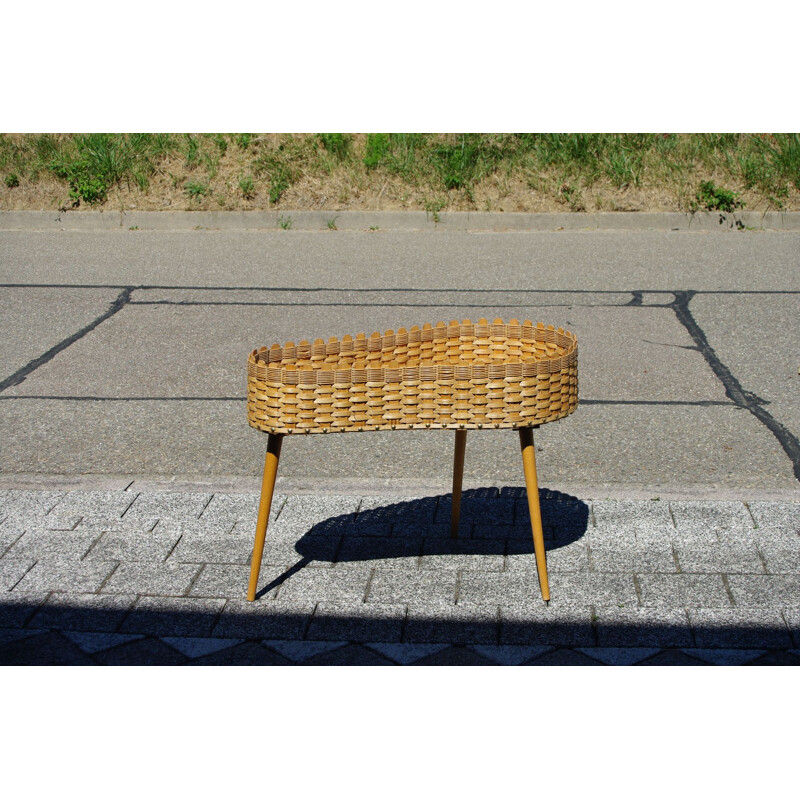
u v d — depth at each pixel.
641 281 9.59
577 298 9.06
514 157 12.66
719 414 6.33
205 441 6.00
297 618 4.07
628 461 5.61
